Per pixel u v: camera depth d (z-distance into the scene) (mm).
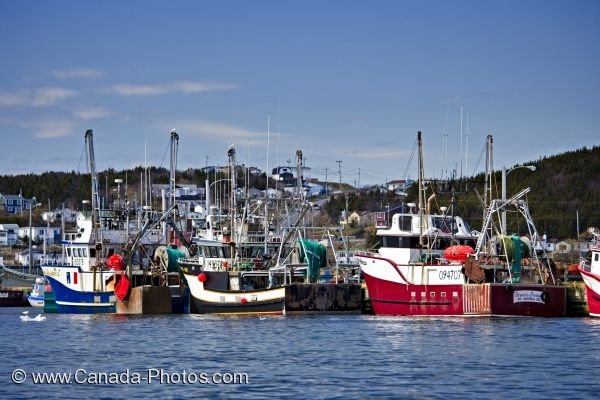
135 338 91562
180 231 129375
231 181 127125
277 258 117375
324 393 62188
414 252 111562
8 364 75188
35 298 159625
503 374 68875
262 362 75062
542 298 104312
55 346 86125
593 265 104500
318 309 111562
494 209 110750
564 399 60406
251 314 111312
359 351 80500
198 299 113500
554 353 78500
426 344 84062
